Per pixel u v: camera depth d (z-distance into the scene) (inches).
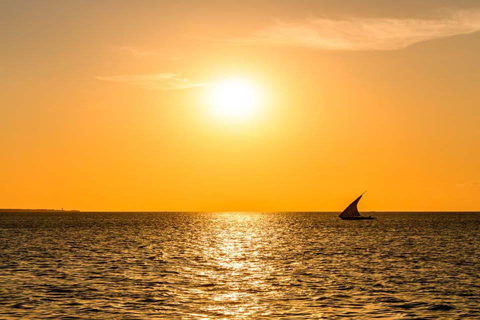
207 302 3011.8
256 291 3376.0
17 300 3011.8
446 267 4618.6
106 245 7135.8
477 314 2731.3
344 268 4574.3
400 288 3479.3
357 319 2605.8
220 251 6407.5
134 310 2792.8
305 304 2957.7
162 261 5162.4
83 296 3157.0
